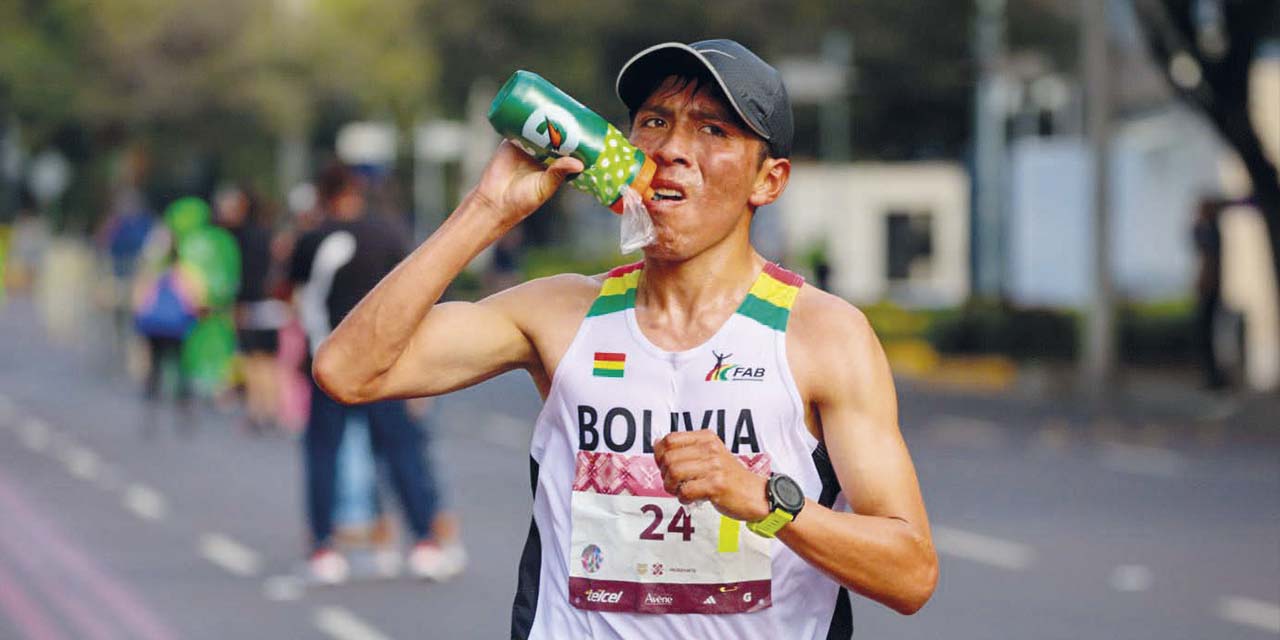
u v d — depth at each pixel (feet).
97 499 128.77
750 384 33.53
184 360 178.09
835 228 441.27
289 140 481.87
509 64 444.96
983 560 101.91
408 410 96.27
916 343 279.28
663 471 31.45
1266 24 204.03
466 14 441.27
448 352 34.68
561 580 34.60
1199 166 304.91
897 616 86.74
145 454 158.71
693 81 33.42
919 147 360.89
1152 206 315.37
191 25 477.77
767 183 34.04
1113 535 110.83
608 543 34.04
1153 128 313.53
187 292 176.24
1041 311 268.82
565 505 34.58
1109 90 228.43
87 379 245.65
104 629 84.12
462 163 492.54
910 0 323.57
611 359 34.14
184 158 508.94
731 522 33.55
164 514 121.29
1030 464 149.07
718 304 33.99
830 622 34.55
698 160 33.30
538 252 480.23
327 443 96.17
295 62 467.52
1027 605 88.89
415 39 454.40
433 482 96.84
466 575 98.17
